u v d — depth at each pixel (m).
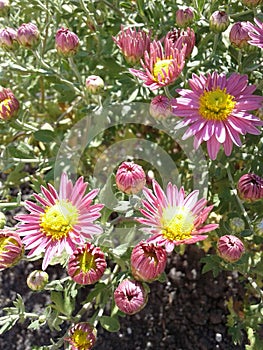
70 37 0.26
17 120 0.29
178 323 0.33
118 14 0.32
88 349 0.25
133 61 0.25
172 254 0.35
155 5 0.30
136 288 0.23
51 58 0.35
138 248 0.22
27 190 0.39
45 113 0.36
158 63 0.23
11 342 0.33
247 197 0.24
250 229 0.26
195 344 0.32
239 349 0.32
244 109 0.23
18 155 0.31
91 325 0.25
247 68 0.27
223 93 0.24
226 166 0.28
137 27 0.31
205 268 0.26
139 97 0.30
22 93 0.36
